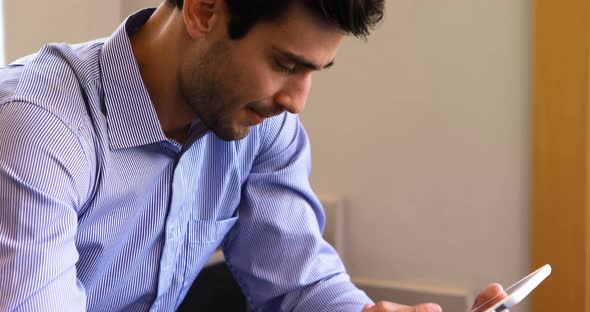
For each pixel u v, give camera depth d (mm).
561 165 1774
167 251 1256
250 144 1348
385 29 1945
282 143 1401
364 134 1995
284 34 977
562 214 1784
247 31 996
